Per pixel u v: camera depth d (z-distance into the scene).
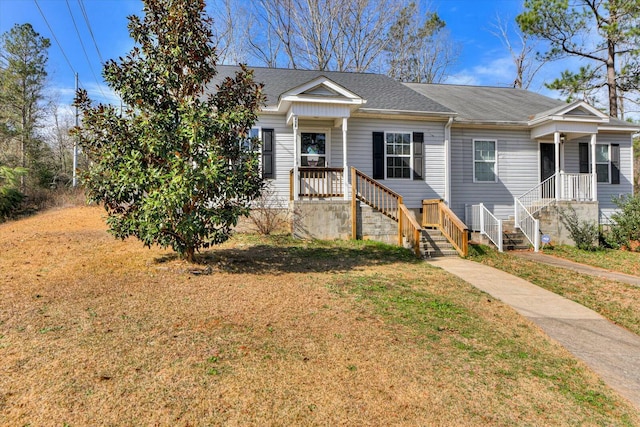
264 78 14.59
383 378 3.68
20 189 19.72
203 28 7.22
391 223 11.52
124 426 2.81
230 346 4.12
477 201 14.49
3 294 5.41
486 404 3.38
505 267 9.31
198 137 6.44
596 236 13.25
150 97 6.94
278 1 26.80
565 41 19.75
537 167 14.87
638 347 4.91
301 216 11.05
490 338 4.89
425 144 13.55
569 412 3.37
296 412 3.08
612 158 15.48
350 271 7.93
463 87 18.83
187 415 2.97
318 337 4.49
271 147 12.46
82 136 6.70
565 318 5.86
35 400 3.04
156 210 6.36
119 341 4.09
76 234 10.39
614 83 19.58
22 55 24.34
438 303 6.12
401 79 30.00
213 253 8.70
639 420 3.33
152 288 5.97
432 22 30.05
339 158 12.99
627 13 18.00
